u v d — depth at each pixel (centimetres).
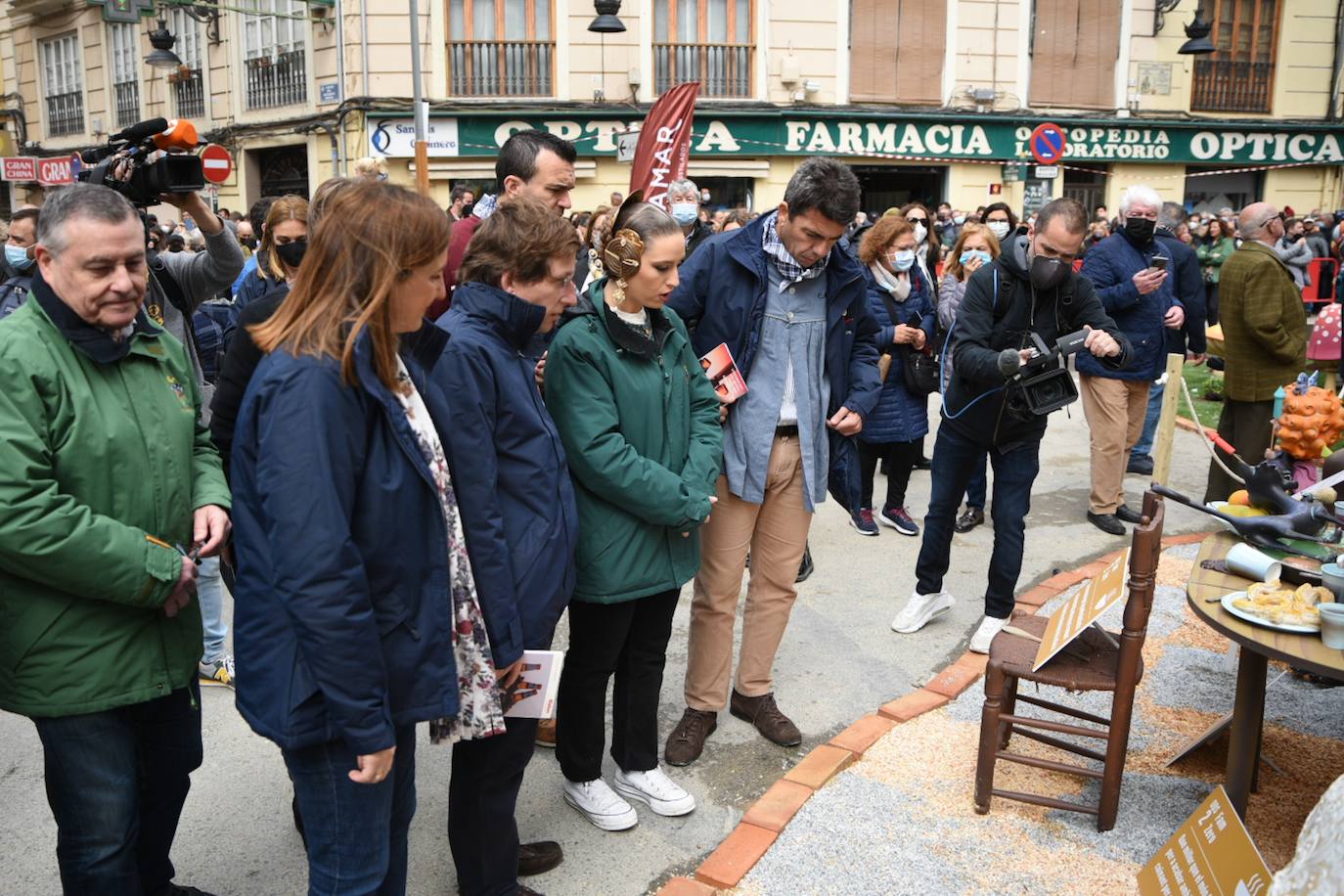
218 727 357
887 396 554
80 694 208
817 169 305
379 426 189
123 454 212
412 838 294
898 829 293
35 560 194
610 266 272
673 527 283
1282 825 295
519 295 240
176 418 226
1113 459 568
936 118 1620
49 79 2002
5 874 275
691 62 1551
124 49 1836
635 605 292
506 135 1502
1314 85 1805
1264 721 357
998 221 734
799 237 313
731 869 272
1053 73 1677
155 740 240
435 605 199
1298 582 273
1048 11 1652
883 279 546
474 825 246
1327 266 1277
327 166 1545
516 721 241
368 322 184
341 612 176
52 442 203
